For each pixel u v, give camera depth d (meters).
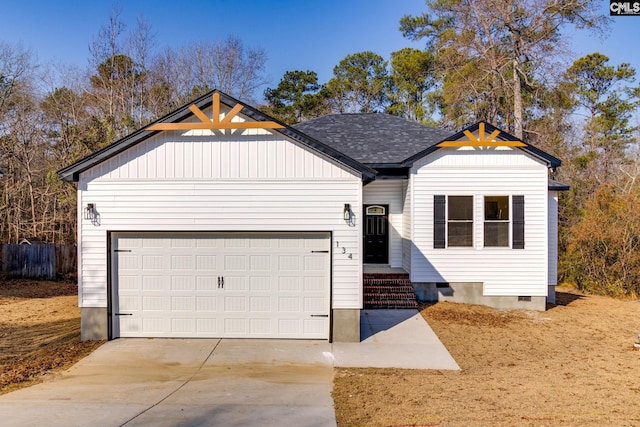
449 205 13.80
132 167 10.18
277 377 7.88
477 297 13.80
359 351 9.56
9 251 19.86
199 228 10.20
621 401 6.53
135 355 9.16
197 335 10.34
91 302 10.16
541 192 13.62
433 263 13.81
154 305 10.32
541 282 13.68
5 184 24.05
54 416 5.80
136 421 5.64
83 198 10.16
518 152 13.67
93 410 6.06
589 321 12.62
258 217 10.18
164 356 9.11
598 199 19.02
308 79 41.31
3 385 7.39
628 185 27.22
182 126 10.01
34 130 27.03
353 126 17.58
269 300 10.32
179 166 10.20
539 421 5.57
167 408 6.18
